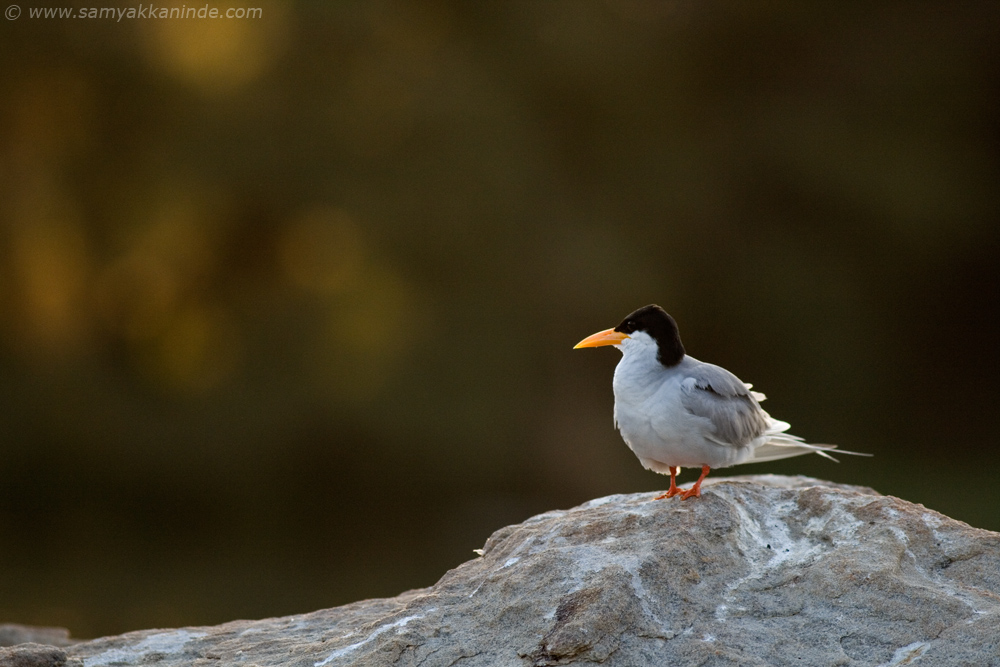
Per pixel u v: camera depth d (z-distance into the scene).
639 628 4.49
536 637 4.53
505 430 19.94
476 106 18.73
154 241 19.44
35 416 19.36
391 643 4.67
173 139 18.45
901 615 4.49
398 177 18.77
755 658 4.28
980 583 4.77
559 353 20.09
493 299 19.81
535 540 5.32
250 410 19.55
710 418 5.68
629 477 20.23
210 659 5.17
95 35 17.86
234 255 20.42
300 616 5.86
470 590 5.09
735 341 22.08
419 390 19.72
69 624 12.98
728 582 4.81
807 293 21.39
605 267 19.28
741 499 5.51
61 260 19.36
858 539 5.05
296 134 18.36
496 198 18.91
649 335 5.89
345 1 18.30
